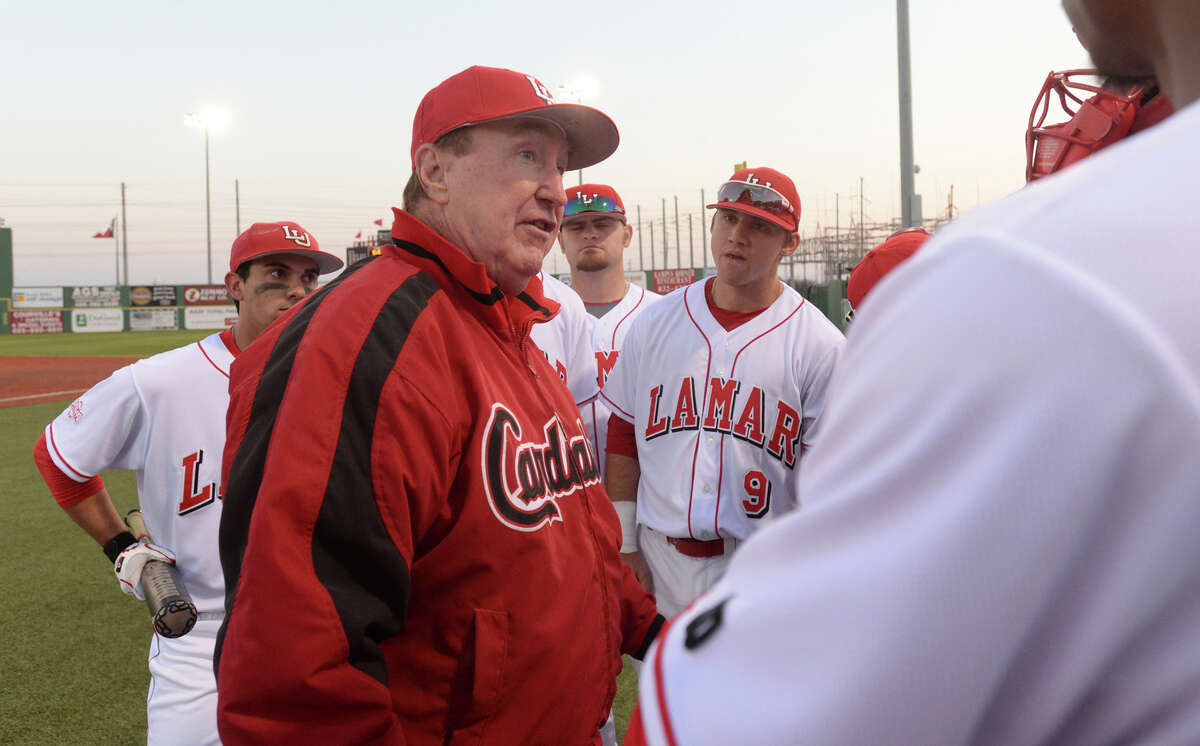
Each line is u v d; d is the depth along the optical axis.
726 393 2.53
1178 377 0.27
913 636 0.29
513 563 1.19
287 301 2.29
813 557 0.34
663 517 2.57
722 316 2.62
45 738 2.82
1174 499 0.27
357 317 1.11
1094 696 0.30
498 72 1.35
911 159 9.66
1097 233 0.30
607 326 3.58
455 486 1.18
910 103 9.62
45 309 34.62
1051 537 0.28
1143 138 0.33
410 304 1.17
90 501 2.28
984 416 0.29
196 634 2.05
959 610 0.29
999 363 0.29
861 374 0.35
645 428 2.66
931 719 0.29
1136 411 0.27
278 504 0.99
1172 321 0.27
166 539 2.14
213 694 2.01
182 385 2.12
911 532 0.30
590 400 2.93
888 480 0.31
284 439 1.02
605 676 1.37
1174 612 0.28
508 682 1.18
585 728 1.29
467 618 1.17
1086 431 0.28
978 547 0.28
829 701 0.30
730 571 0.40
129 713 2.99
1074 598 0.29
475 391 1.20
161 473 2.12
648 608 1.61
